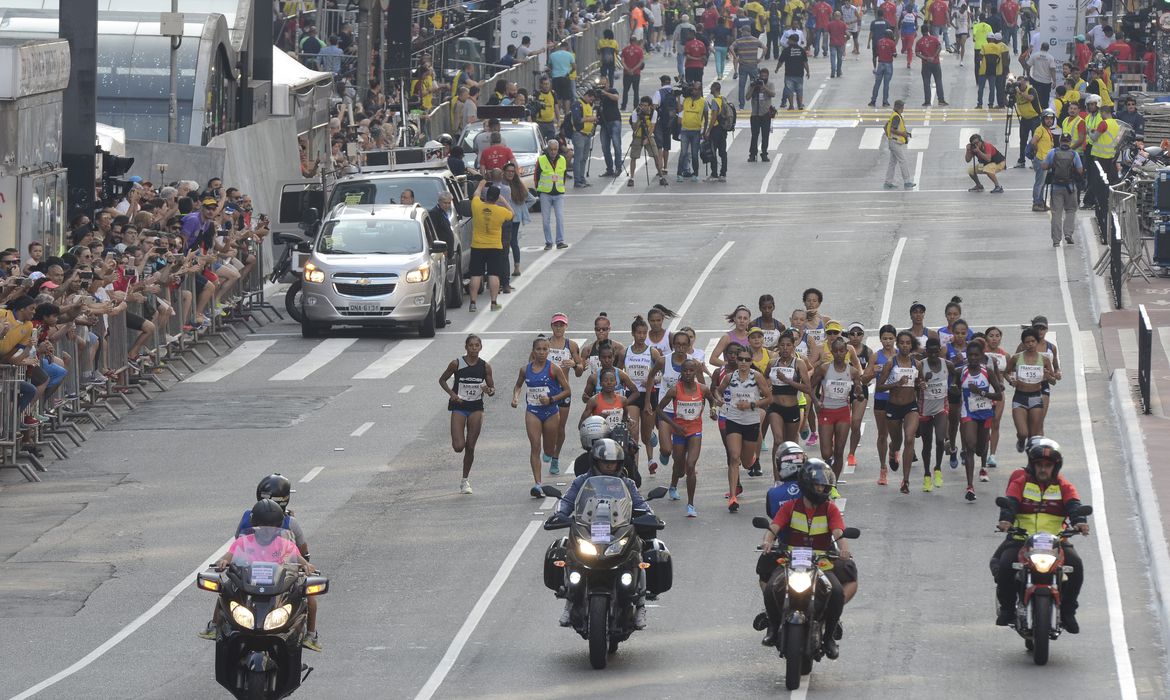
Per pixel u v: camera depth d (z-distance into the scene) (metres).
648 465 90.75
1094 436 93.50
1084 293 131.00
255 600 49.06
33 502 84.38
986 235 156.38
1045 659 58.41
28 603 68.50
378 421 100.50
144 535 78.69
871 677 57.62
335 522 80.19
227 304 126.25
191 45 159.88
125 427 99.69
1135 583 69.31
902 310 126.81
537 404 84.25
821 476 55.69
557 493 60.47
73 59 120.94
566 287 140.38
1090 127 164.25
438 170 142.00
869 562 72.62
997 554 59.91
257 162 153.00
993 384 82.75
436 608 67.19
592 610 57.88
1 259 92.19
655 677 57.94
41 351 89.56
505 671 59.03
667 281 140.50
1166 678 57.50
